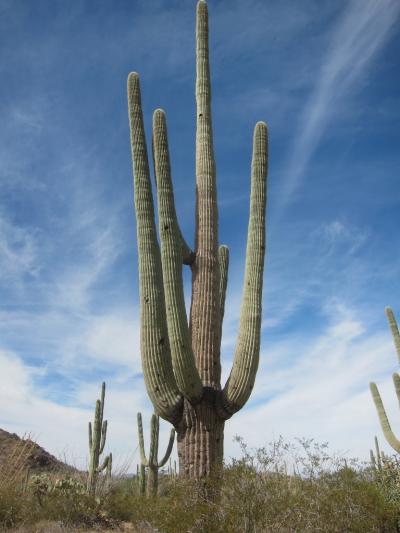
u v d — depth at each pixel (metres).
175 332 6.96
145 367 7.23
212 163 8.54
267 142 8.29
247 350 7.35
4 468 10.55
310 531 5.95
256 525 5.88
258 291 7.66
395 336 12.31
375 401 12.65
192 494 6.40
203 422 7.14
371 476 7.27
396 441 11.76
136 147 7.90
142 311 7.37
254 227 7.96
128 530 9.31
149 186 7.83
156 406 7.18
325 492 6.43
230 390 7.21
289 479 6.48
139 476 13.09
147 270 7.43
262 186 8.12
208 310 7.76
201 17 9.25
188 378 6.91
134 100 8.09
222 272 9.29
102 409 12.31
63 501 10.05
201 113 8.79
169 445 12.71
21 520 9.57
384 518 6.68
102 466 12.79
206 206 8.27
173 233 7.35
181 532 6.09
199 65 9.05
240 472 6.22
